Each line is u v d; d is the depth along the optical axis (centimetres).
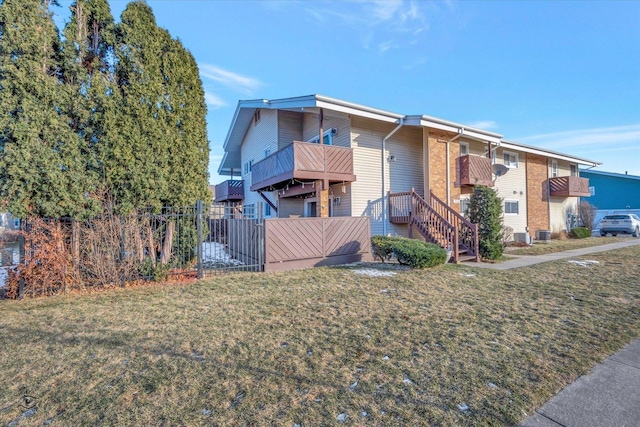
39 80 575
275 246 839
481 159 1343
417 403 252
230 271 827
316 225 898
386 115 1120
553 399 256
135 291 630
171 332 411
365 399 257
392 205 1233
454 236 969
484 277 734
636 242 1539
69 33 629
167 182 733
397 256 878
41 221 595
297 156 1016
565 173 2103
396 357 333
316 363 321
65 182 609
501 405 247
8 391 277
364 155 1199
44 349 363
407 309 496
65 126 607
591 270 805
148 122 694
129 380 293
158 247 754
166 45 747
